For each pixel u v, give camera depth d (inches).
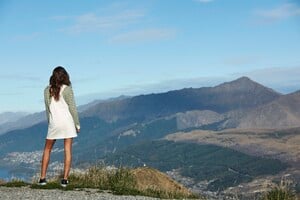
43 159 482.0
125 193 489.7
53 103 474.0
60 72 473.7
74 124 482.6
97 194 456.8
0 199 393.4
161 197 503.5
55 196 421.4
